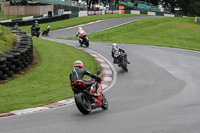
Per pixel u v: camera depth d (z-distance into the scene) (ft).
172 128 72.59
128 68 183.52
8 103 113.60
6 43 200.34
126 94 123.75
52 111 99.71
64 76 164.14
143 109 95.66
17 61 167.53
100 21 584.81
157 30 455.63
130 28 481.05
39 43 271.49
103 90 134.51
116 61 169.89
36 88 139.44
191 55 231.30
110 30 469.57
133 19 592.19
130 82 148.77
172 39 381.81
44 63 194.80
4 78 152.15
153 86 137.18
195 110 90.22
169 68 179.83
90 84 97.40
